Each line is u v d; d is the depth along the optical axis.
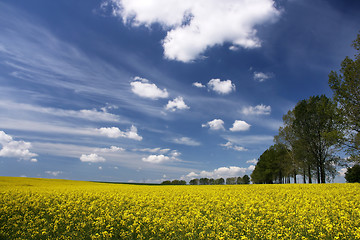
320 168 37.03
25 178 53.03
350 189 22.55
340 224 10.57
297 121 39.09
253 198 18.00
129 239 9.93
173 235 10.15
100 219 11.75
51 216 13.33
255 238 9.44
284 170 52.12
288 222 11.27
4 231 10.55
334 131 25.58
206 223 11.45
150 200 17.69
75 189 25.88
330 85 26.12
